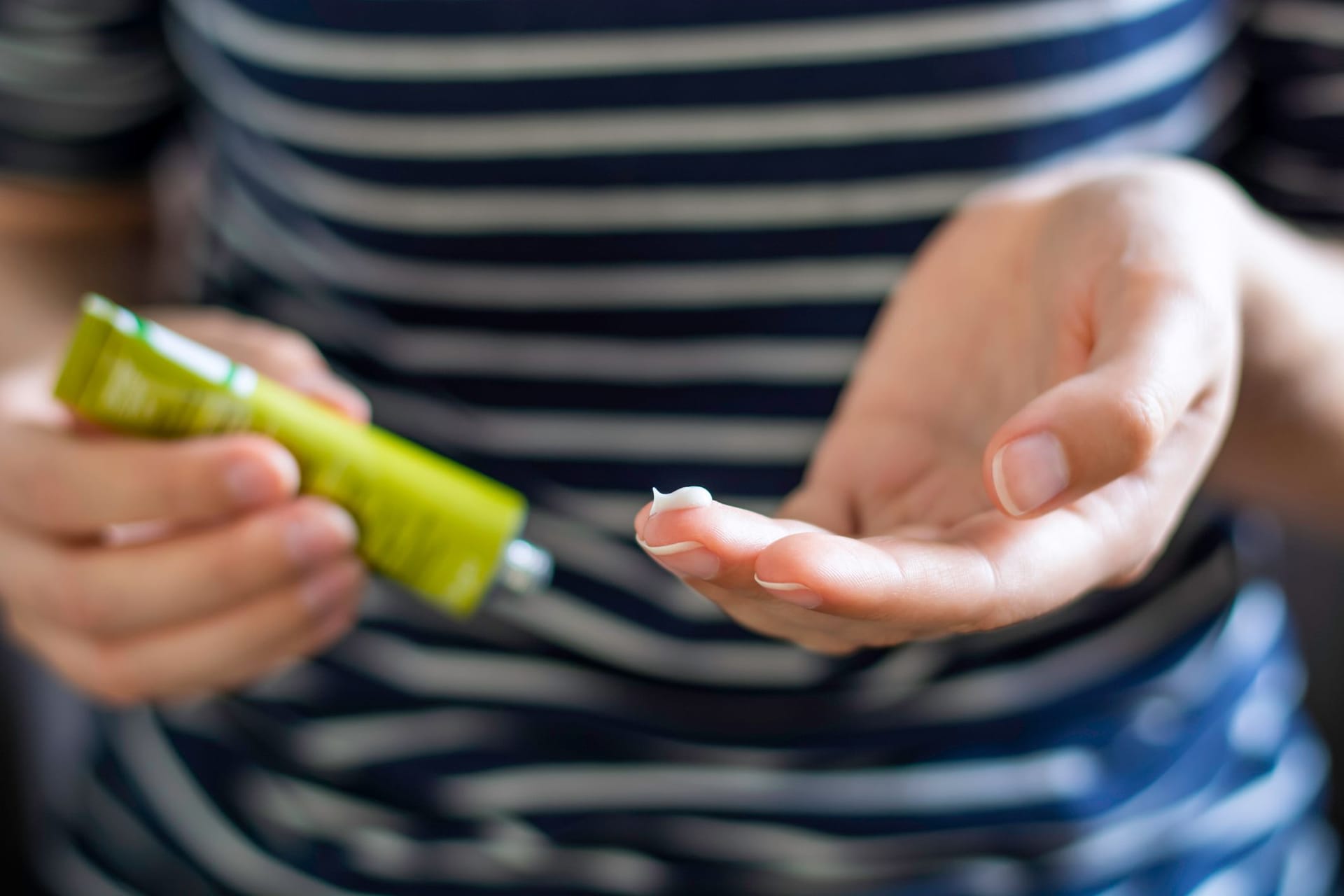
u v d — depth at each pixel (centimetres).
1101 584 50
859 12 58
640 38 59
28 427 56
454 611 57
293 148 63
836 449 52
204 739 66
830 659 61
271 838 64
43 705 98
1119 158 61
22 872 95
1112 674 62
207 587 56
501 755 63
